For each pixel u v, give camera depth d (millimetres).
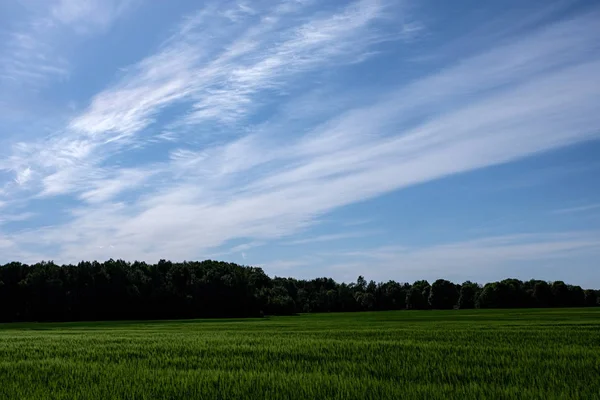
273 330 38625
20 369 16109
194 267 117125
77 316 92250
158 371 15219
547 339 24156
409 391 11773
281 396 11625
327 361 17141
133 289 97375
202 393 12125
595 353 18031
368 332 32219
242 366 16391
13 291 92438
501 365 15562
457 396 11281
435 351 19156
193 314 102062
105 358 18688
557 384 12477
